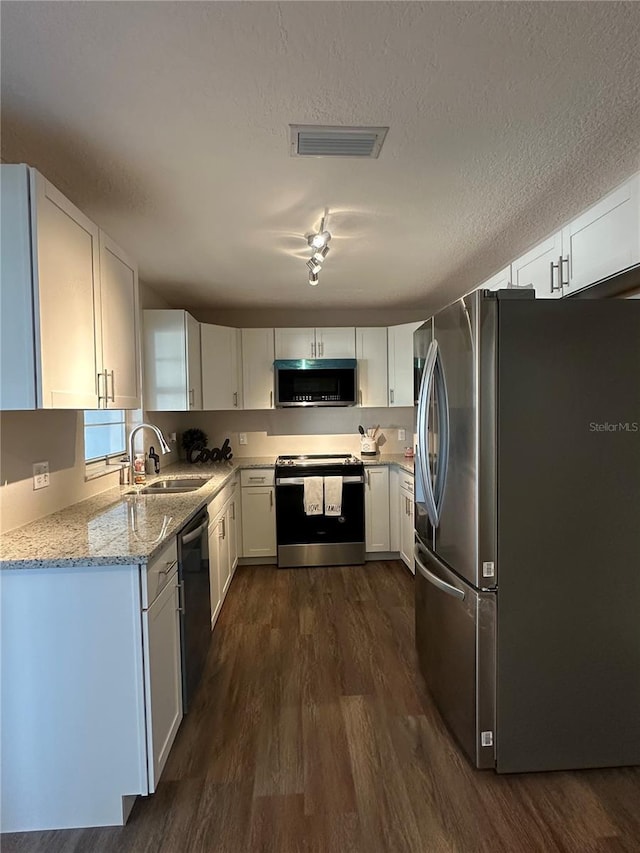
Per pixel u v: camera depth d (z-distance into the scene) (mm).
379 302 4023
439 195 1965
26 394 1369
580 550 1650
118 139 1530
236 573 3729
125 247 2541
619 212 1862
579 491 1641
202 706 2062
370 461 3977
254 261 2795
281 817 1497
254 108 1382
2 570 1426
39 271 1372
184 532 1968
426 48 1158
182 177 1784
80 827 1493
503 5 1036
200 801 1567
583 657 1671
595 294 2197
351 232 2367
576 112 1418
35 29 1074
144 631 1482
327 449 4434
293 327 4219
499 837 1420
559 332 1614
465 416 1695
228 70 1219
